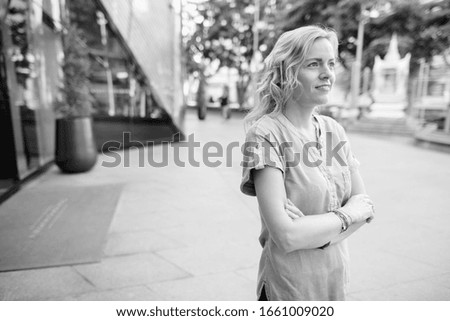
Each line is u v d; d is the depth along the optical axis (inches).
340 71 936.3
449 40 760.3
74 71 283.9
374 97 687.1
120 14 371.2
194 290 115.6
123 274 125.5
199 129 496.4
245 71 1181.7
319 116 59.0
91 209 194.4
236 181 259.1
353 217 52.3
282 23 902.4
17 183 239.1
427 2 774.5
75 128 278.8
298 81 51.8
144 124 432.1
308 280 53.7
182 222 177.3
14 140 240.1
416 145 457.4
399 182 256.5
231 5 1128.2
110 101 401.7
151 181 257.8
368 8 776.9
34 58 297.6
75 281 120.9
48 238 154.6
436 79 582.2
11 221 175.9
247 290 116.0
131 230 166.4
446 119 506.6
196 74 776.3
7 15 248.8
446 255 139.8
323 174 53.8
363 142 486.3
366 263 133.8
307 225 49.7
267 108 56.1
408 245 149.0
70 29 291.4
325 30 53.5
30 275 124.4
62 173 284.7
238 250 145.6
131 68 415.8
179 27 537.3
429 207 199.2
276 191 50.4
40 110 306.0
